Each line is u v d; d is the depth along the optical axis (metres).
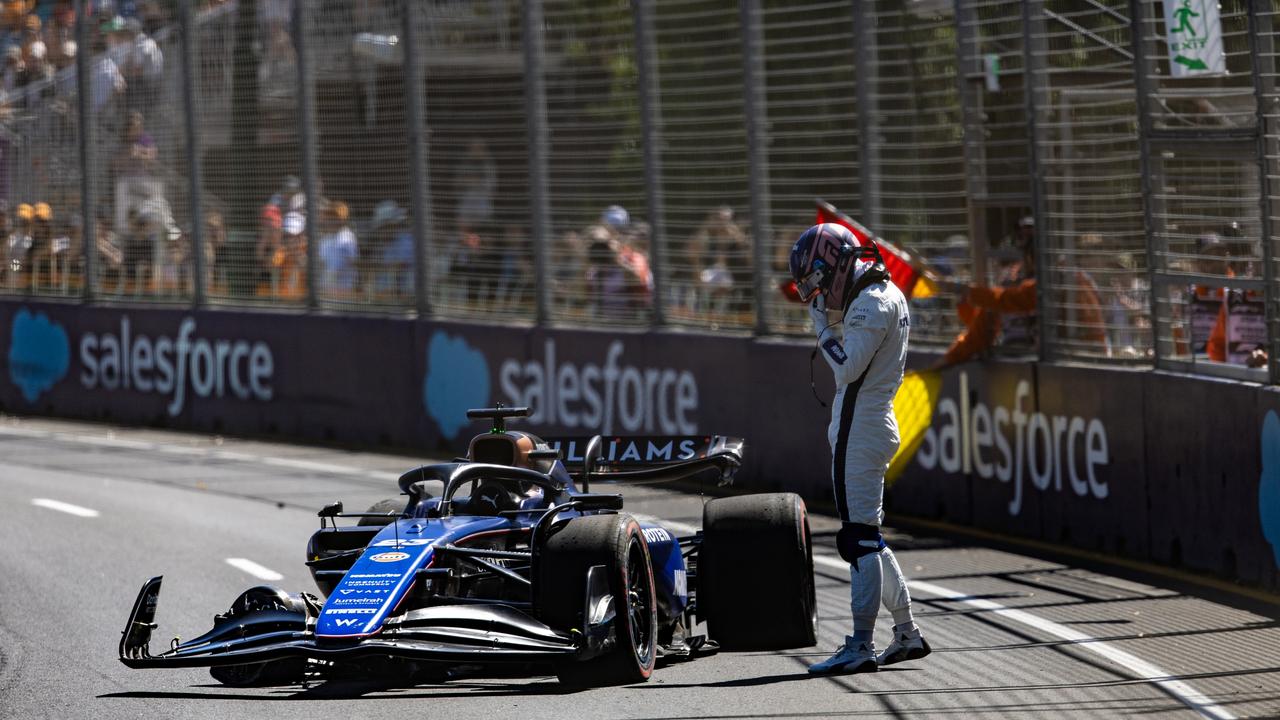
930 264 38.75
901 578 22.28
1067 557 32.25
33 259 61.72
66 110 59.75
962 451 36.72
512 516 22.80
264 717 19.11
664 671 22.17
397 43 50.53
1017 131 37.56
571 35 46.50
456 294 50.34
